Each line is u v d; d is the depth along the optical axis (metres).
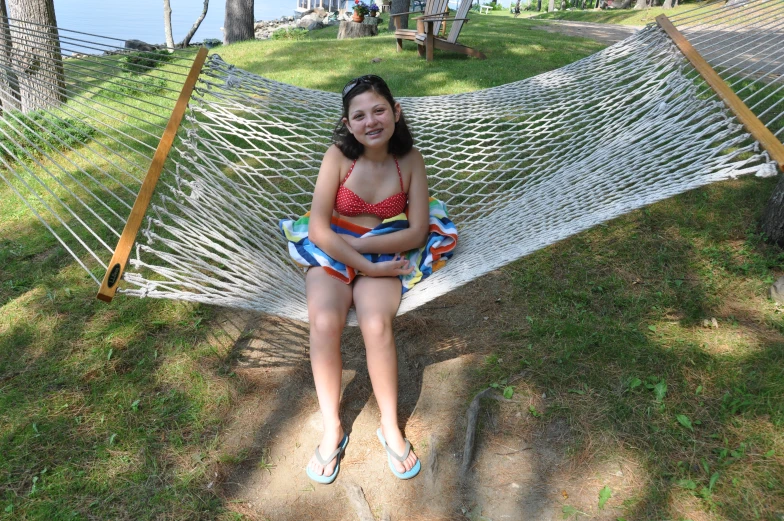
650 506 2.00
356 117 2.21
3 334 2.95
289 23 26.30
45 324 3.00
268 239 2.78
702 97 2.94
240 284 2.29
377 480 2.20
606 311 2.95
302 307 2.30
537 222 2.59
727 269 3.21
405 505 2.11
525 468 2.19
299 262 2.36
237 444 2.35
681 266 3.26
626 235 3.57
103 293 2.01
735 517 1.94
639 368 2.56
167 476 2.20
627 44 3.62
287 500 2.13
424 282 2.37
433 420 2.42
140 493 2.13
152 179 2.45
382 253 2.36
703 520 1.94
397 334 2.90
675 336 2.74
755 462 2.10
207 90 3.09
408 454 2.20
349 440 2.35
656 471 2.11
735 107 2.60
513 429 2.34
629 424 2.30
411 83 6.73
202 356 2.78
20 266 3.58
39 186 4.52
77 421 2.41
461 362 2.70
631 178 2.64
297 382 2.64
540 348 2.72
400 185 2.39
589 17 19.70
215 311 3.10
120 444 2.32
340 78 7.17
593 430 2.29
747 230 3.51
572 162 3.20
